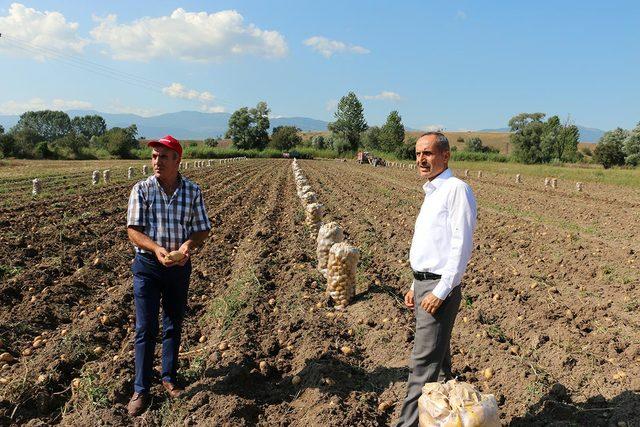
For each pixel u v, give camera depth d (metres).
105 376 5.46
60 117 143.88
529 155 72.12
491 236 14.38
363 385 5.69
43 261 9.88
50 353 5.95
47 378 5.40
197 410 4.93
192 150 80.94
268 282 9.21
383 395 5.43
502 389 5.49
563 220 17.39
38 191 19.61
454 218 3.97
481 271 10.48
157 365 5.86
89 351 6.11
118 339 6.63
